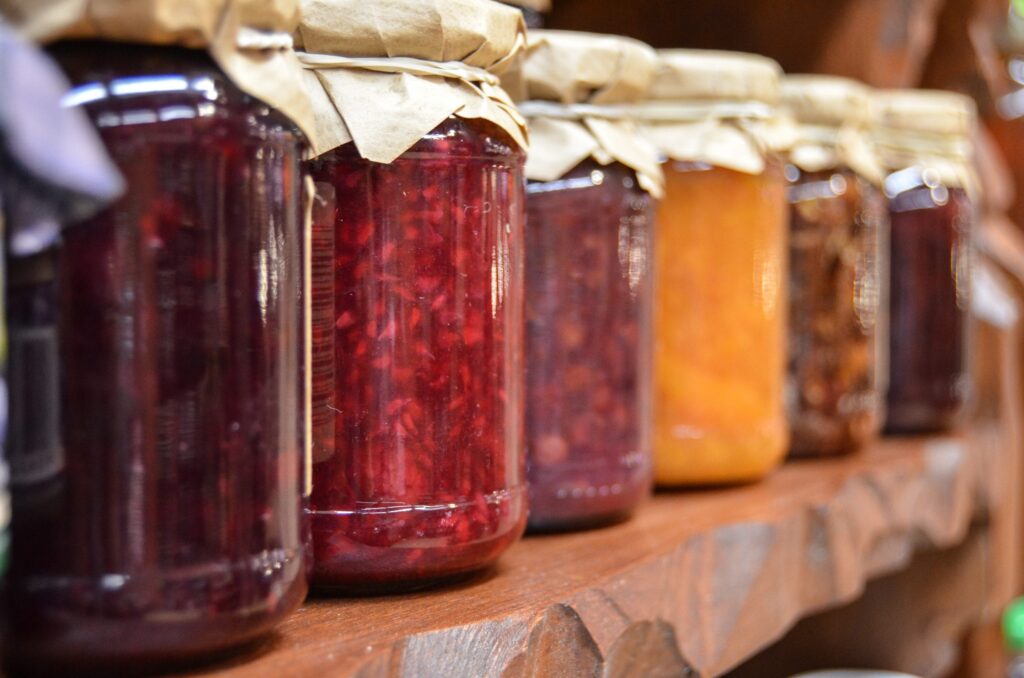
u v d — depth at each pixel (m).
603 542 0.67
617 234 0.68
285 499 0.53
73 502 0.47
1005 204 1.16
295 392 0.53
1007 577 1.04
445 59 0.59
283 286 0.52
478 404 0.59
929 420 0.96
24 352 0.45
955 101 0.96
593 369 0.68
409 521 0.58
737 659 0.70
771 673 1.01
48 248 0.46
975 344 1.03
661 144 0.75
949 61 1.09
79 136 0.46
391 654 0.54
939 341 0.96
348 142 0.57
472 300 0.59
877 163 0.91
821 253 0.84
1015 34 1.19
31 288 0.45
